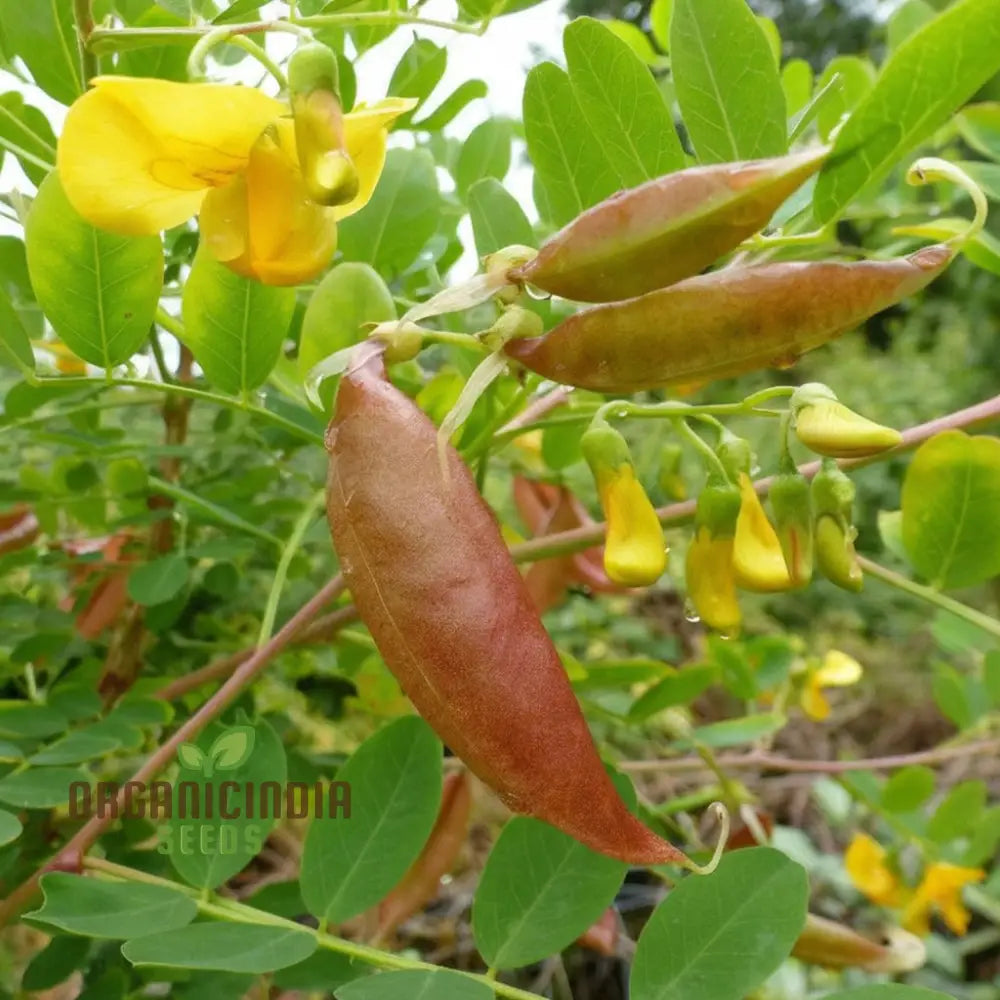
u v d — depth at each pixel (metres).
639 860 0.09
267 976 0.15
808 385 0.11
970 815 0.24
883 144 0.11
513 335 0.10
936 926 0.44
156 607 0.19
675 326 0.10
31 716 0.15
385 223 0.17
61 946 0.16
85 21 0.11
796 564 0.12
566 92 0.13
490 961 0.11
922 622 0.66
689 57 0.12
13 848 0.16
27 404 0.16
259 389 0.16
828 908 0.41
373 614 0.09
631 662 0.18
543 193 0.19
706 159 0.12
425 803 0.12
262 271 0.10
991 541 0.16
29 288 0.17
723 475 0.12
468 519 0.09
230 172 0.10
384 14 0.12
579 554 0.20
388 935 0.18
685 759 0.29
